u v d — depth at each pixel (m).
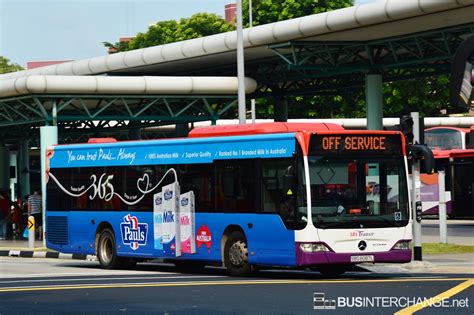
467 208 54.12
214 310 14.98
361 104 89.88
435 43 48.38
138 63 55.28
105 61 57.84
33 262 32.38
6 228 48.53
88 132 65.00
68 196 28.45
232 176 23.02
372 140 21.80
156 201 25.28
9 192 55.47
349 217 21.36
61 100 48.44
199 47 51.25
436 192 58.72
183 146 24.53
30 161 88.38
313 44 47.31
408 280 20.58
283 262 21.56
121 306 15.73
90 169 27.69
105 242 27.17
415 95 88.06
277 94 60.72
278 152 21.83
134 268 27.33
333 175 21.39
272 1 96.62
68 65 61.38
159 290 18.59
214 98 49.88
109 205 26.97
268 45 48.34
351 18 42.25
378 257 21.50
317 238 21.06
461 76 8.75
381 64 49.00
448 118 88.50
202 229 23.77
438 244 32.03
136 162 26.03
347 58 49.19
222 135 23.66
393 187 21.83
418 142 25.73
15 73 70.00
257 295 17.36
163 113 51.81
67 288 19.23
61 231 28.64
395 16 40.34
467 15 40.06
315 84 59.50
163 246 25.00
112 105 55.94
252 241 22.38
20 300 16.92
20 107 51.88
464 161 54.31
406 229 21.80
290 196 21.42
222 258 23.27
